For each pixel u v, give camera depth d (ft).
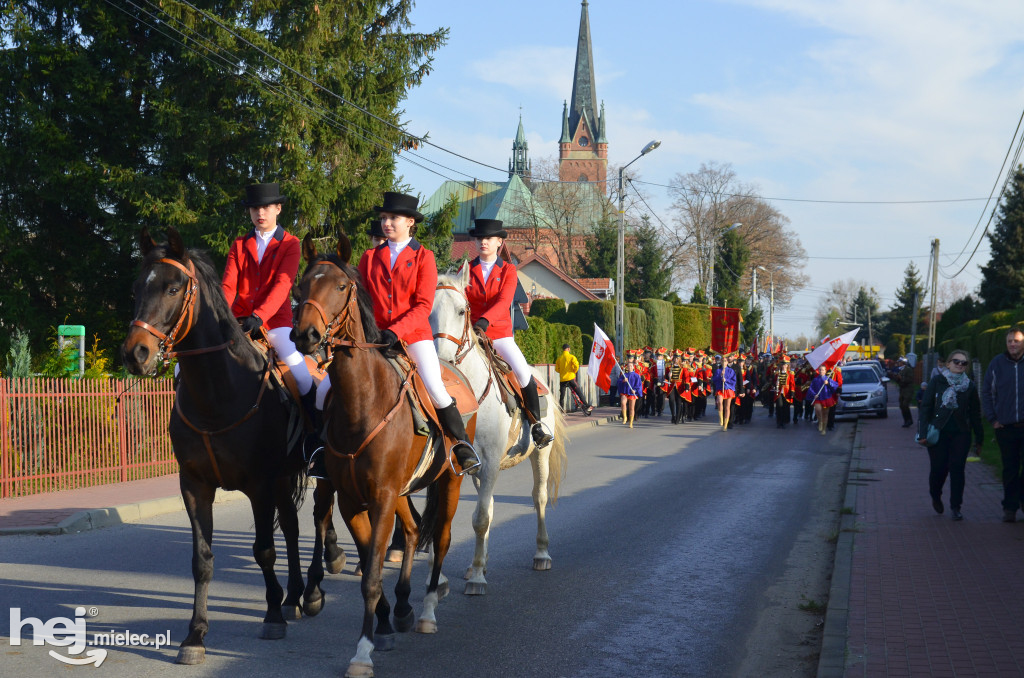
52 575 25.38
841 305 482.69
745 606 23.68
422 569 27.02
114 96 70.64
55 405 41.04
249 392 18.86
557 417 28.02
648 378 104.73
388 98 78.33
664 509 38.99
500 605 23.02
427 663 18.34
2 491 38.32
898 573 25.93
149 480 44.88
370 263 19.94
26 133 67.51
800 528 35.27
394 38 80.53
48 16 72.28
